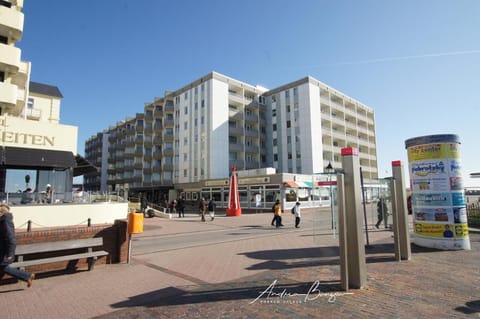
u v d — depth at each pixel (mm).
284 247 10023
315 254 8602
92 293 5406
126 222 8055
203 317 4242
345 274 5211
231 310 4473
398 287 5312
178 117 53844
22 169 18156
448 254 7984
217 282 5996
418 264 6969
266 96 54812
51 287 5770
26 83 25906
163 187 51688
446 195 8711
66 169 19766
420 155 9273
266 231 15461
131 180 64500
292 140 49219
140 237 14023
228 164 47312
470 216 15359
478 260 7262
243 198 37000
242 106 50938
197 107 49625
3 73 23906
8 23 22875
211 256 8773
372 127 66812
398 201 7668
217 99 47531
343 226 5312
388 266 6840
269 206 33688
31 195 15414
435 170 8922
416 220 9391
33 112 28750
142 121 64062
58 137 19531
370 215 17594
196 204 43812
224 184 39812
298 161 47969
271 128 53031
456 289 5156
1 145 17312
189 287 5688
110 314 4434
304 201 35344
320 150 47594
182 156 51625
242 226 18594
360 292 5105
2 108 23297
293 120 49500
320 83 50531
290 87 50688
